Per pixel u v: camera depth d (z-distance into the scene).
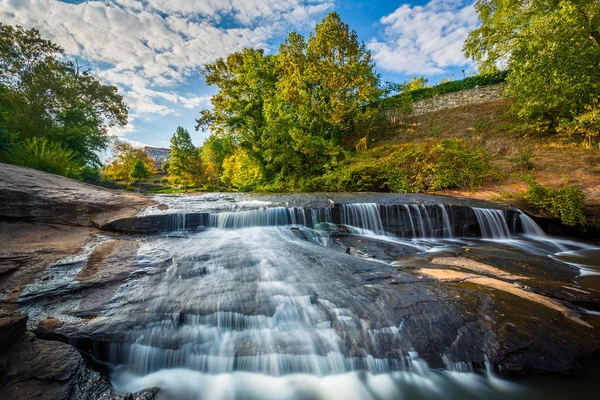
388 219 7.90
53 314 3.06
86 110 23.42
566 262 5.66
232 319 3.12
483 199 9.73
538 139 13.38
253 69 18.12
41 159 11.80
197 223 6.88
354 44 16.66
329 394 2.53
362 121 20.88
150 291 3.58
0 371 2.19
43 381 2.25
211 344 2.88
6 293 3.32
